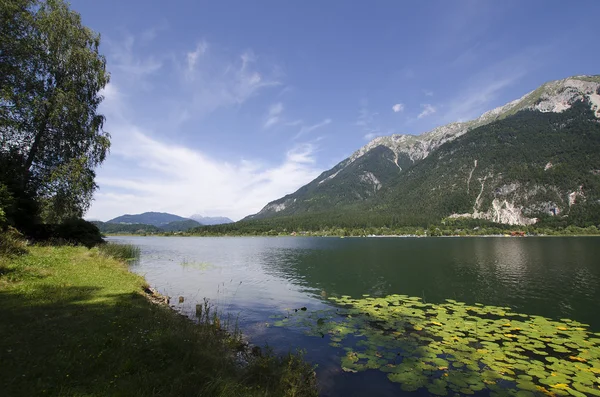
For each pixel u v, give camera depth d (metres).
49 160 32.34
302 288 27.84
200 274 35.66
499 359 11.91
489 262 47.19
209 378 8.00
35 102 28.88
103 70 35.56
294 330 15.69
